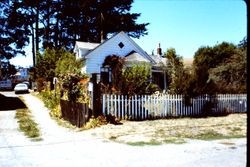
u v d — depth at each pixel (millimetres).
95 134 13156
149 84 17641
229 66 30078
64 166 8172
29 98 35781
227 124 15797
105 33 57844
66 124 17328
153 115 17531
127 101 16734
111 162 8492
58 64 29000
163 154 9320
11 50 61688
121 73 17328
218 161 8438
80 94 17391
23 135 13430
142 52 36906
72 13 59562
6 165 8352
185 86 18781
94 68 33375
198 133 13086
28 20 60969
